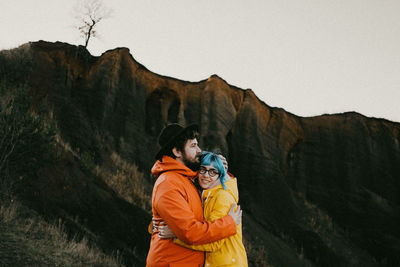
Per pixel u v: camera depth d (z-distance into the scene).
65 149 10.38
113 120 17.33
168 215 2.09
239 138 22.92
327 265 17.06
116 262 7.05
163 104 21.22
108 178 11.82
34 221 6.59
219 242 2.18
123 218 9.59
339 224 22.64
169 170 2.33
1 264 4.62
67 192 8.72
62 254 5.83
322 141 26.77
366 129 27.58
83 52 18.14
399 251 20.34
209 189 2.47
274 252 15.10
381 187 25.33
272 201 20.42
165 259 2.16
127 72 19.47
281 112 26.61
